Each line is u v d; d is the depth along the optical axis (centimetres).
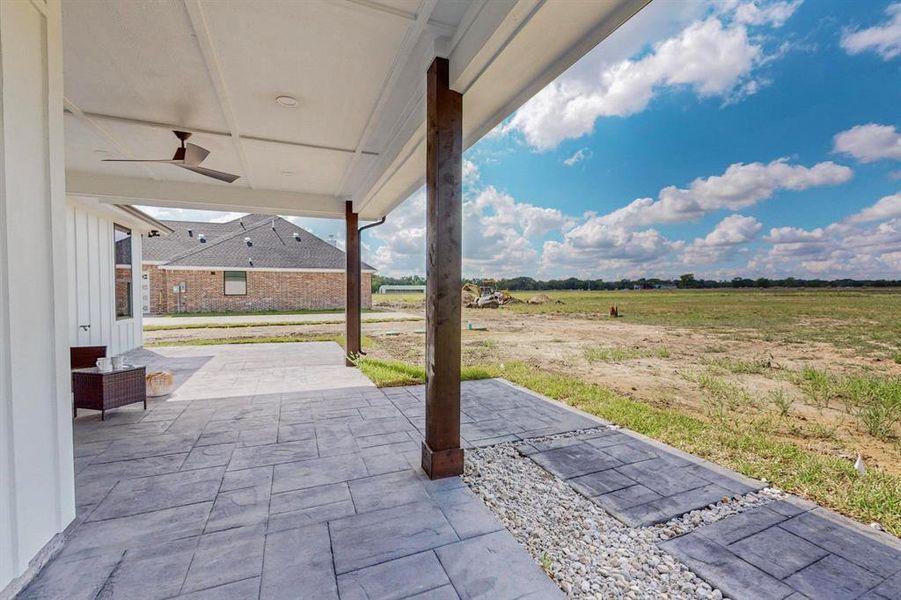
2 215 157
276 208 625
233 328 1275
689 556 188
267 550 189
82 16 222
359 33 244
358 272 679
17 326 164
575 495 246
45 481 179
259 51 261
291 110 345
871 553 189
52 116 189
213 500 235
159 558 182
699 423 382
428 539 199
